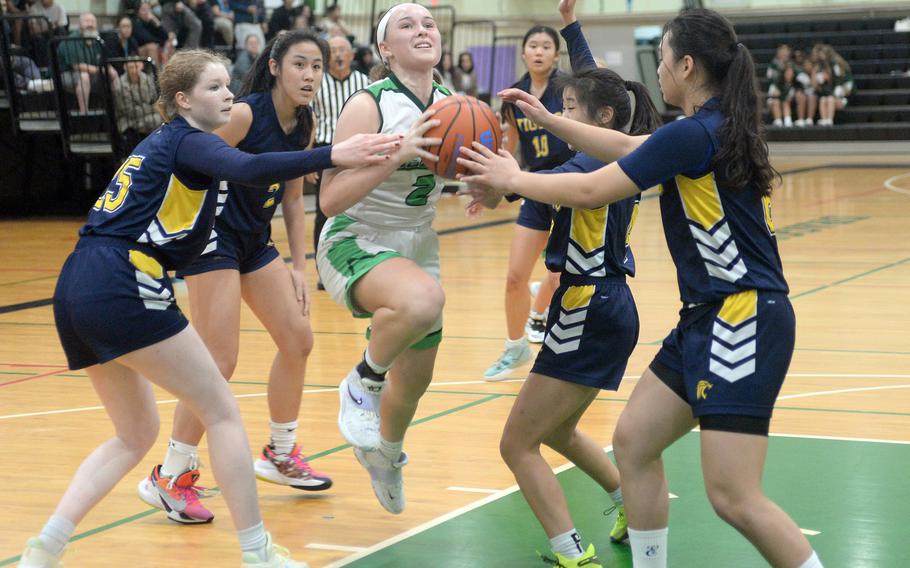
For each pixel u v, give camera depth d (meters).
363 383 3.33
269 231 3.99
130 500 4.05
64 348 3.05
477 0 20.03
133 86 12.47
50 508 3.91
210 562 3.40
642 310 7.44
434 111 3.03
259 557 3.05
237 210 3.76
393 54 3.31
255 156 2.90
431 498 3.95
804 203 13.77
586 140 3.03
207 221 3.09
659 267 9.41
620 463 2.90
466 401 5.34
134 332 2.96
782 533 2.63
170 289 3.05
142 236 2.99
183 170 2.99
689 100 2.81
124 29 13.03
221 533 3.68
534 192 2.79
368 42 18.23
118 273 2.95
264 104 3.80
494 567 3.29
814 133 20.14
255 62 3.82
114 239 2.99
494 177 2.85
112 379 3.10
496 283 8.80
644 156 2.67
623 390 5.46
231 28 14.66
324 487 4.04
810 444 4.45
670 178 2.74
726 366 2.66
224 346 3.80
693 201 2.72
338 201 3.13
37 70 13.38
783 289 2.72
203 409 3.06
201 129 3.13
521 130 5.61
